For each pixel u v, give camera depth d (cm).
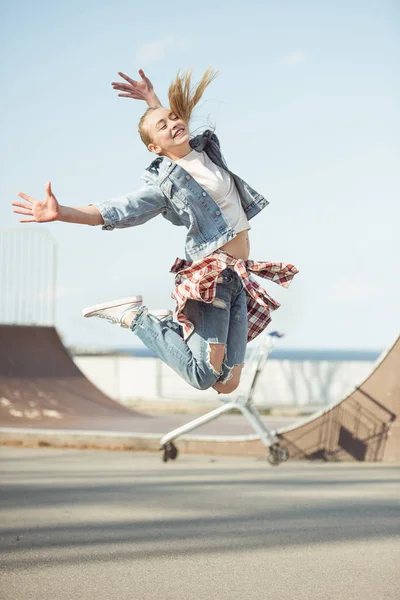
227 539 409
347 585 321
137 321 356
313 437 816
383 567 351
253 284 345
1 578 331
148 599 302
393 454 791
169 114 345
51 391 1253
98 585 320
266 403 2122
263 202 354
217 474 698
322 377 2130
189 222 343
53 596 305
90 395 1315
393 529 437
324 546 393
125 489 596
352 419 809
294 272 351
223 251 344
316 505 520
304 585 321
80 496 560
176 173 337
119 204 332
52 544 396
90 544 396
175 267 350
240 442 855
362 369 2122
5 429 977
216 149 350
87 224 326
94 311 364
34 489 596
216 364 343
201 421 780
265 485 623
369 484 631
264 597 305
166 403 2011
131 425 1127
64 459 814
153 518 470
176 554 374
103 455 855
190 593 310
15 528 438
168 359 351
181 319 342
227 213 346
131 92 363
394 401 797
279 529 436
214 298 342
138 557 369
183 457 845
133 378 2291
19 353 1305
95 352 3362
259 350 748
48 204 305
